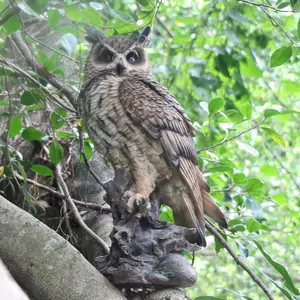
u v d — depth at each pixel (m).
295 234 14.01
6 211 5.38
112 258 5.34
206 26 11.62
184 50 12.02
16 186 8.60
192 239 5.77
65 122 8.09
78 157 8.90
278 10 7.48
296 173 16.75
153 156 6.41
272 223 14.48
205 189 6.69
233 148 14.29
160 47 14.01
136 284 5.20
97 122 6.59
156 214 5.58
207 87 10.95
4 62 7.48
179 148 6.44
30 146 8.88
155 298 5.29
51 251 5.18
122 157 6.56
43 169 7.68
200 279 16.34
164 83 12.37
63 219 8.31
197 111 11.28
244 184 8.27
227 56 11.17
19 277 5.16
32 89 7.77
